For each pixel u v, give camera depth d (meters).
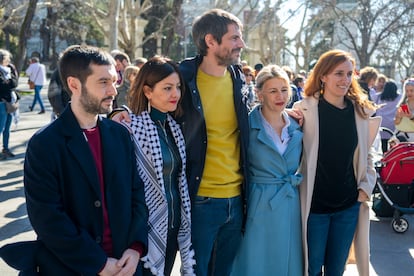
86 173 2.16
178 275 4.21
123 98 5.81
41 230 2.08
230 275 3.38
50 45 51.56
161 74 2.70
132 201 2.39
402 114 6.38
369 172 3.54
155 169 2.66
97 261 2.13
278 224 3.24
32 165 2.11
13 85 8.41
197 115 2.91
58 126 2.19
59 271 2.15
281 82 3.21
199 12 28.38
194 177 2.93
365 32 35.41
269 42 32.62
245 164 3.10
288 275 3.34
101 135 2.29
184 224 2.83
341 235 3.46
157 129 2.76
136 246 2.34
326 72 3.29
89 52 2.21
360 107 3.41
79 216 2.16
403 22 36.66
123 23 21.08
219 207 3.02
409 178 5.44
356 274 4.26
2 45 43.66
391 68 47.16
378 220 5.95
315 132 3.33
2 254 2.16
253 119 3.30
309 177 3.32
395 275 4.34
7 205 5.92
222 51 2.94
